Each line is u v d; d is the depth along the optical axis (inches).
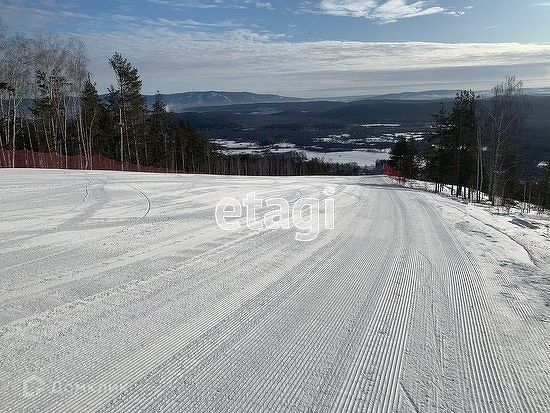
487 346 173.0
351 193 800.9
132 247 320.8
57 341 169.9
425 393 139.6
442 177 1331.2
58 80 1670.8
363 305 214.8
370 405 132.7
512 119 1125.1
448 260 305.0
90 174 970.7
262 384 143.3
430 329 188.1
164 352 163.5
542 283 255.0
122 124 1846.7
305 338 177.6
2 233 357.4
